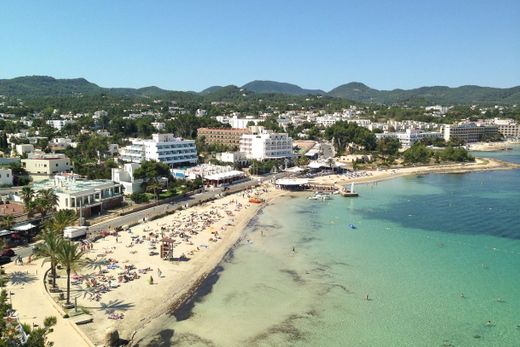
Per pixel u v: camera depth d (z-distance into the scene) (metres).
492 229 157.75
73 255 89.50
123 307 91.56
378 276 112.19
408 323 88.31
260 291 102.69
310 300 98.31
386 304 96.44
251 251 131.12
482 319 90.25
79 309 89.06
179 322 87.69
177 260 120.25
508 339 83.00
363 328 86.25
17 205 154.00
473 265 120.44
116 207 171.88
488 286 106.31
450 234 151.12
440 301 98.06
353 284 107.06
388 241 142.50
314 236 147.50
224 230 151.88
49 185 172.38
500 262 123.00
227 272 114.06
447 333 84.81
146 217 160.62
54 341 75.62
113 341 77.62
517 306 96.00
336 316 91.00
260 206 193.25
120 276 106.00
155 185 187.38
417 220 170.50
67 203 152.25
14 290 94.94
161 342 80.44
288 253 129.75
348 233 151.75
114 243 131.12
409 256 127.69
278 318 90.06
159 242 133.88
